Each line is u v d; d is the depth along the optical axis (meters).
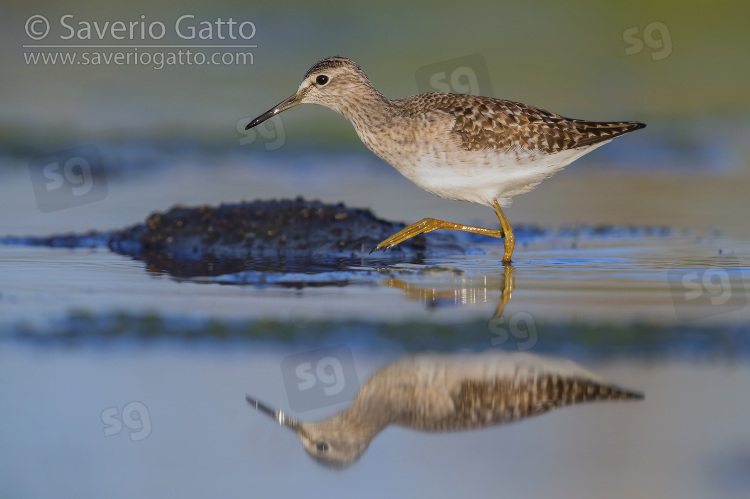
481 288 11.74
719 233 15.53
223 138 21.23
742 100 24.00
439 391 8.72
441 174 13.27
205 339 9.82
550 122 13.31
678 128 22.50
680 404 8.34
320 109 23.08
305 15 26.61
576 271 12.77
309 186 18.77
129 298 11.18
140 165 19.80
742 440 7.71
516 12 27.64
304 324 10.20
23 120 21.09
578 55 25.89
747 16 28.36
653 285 11.90
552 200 18.33
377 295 11.37
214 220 14.59
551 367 9.12
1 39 24.58
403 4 27.09
